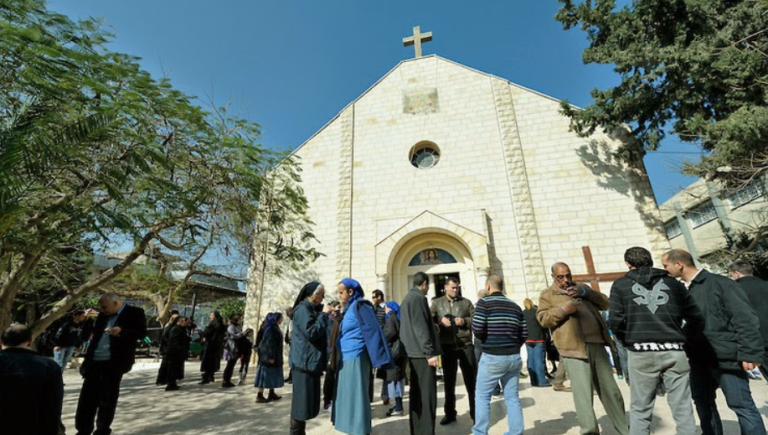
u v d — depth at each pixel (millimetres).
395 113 14273
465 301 5707
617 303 3711
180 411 6250
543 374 7359
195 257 11516
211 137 7895
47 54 4785
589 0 10383
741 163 7598
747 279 4344
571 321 4051
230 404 6719
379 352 4004
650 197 11023
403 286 12250
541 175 12188
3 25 4352
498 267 11516
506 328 3961
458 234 11664
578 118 11250
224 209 8203
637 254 3783
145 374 12430
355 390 3992
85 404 4574
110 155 6020
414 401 4133
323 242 13148
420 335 4176
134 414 6094
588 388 3793
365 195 13375
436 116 13836
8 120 4812
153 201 6770
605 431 4379
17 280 5938
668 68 8656
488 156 12820
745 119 6805
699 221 18750
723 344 3557
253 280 13258
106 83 6074
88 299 15789
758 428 3297
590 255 10859
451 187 12742
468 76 14164
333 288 12500
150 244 9875
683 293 3537
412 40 15672
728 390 3504
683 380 3242
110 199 6312
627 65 9445
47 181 5324
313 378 4246
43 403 3033
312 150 14570
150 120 6918
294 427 4078
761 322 4035
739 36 7785
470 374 5082
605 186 11531
